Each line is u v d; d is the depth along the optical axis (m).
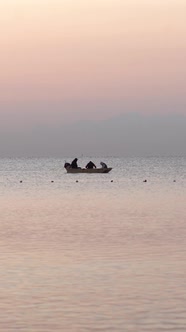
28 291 45.28
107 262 56.16
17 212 110.31
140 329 36.47
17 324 37.72
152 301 42.28
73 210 113.88
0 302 42.44
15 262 56.31
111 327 36.94
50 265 54.75
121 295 43.94
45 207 121.31
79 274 50.81
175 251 62.12
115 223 90.12
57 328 36.94
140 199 140.62
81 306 41.38
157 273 50.97
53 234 77.25
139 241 69.81
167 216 99.88
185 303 41.69
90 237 73.94
